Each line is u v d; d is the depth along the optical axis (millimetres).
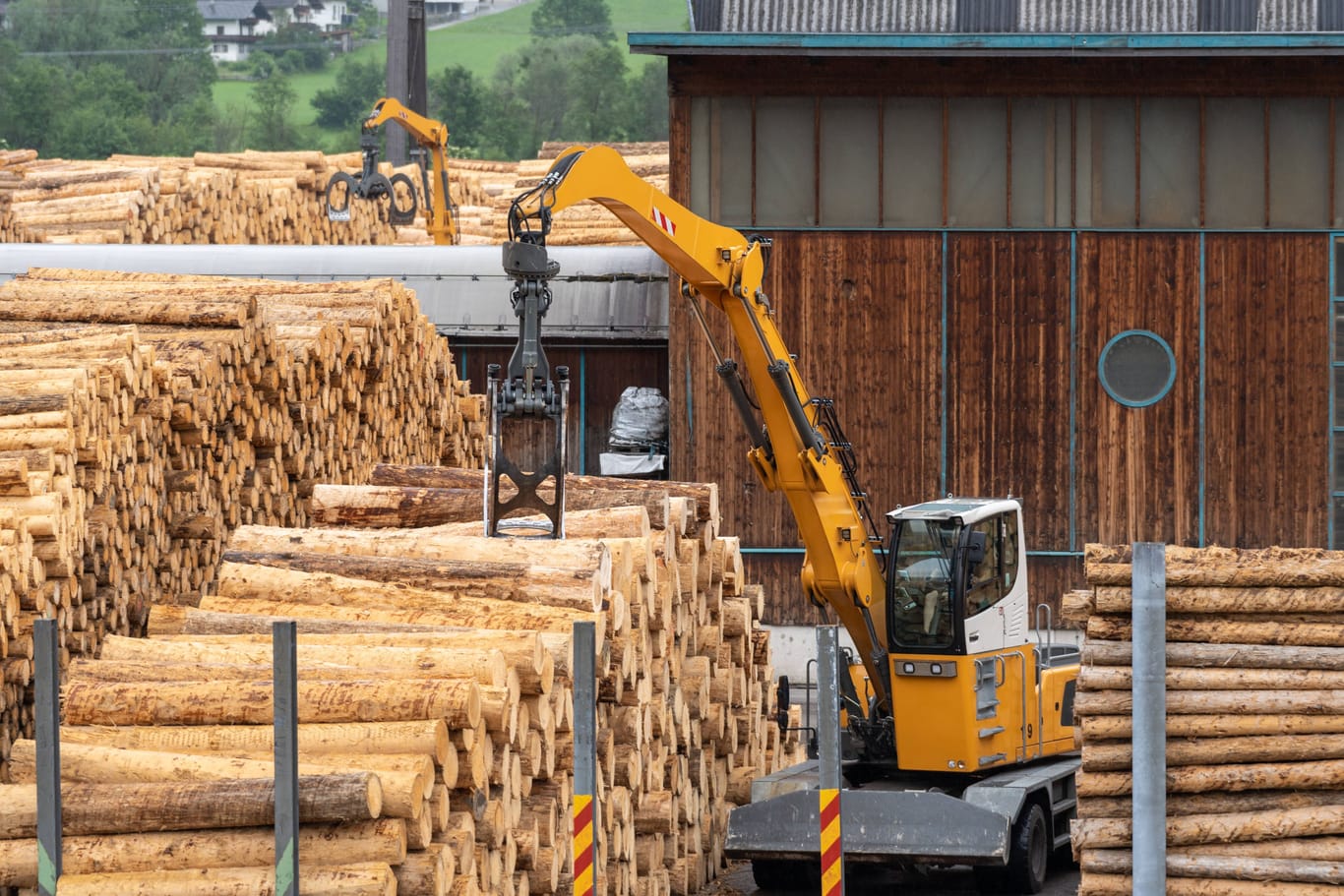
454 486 56094
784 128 88938
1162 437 88375
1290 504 88000
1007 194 88500
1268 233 87688
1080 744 40125
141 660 39938
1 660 45812
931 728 56562
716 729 58250
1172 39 85312
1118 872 39094
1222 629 38969
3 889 35312
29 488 46750
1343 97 87125
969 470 89000
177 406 55438
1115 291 88438
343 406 68125
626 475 92812
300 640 39969
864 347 89188
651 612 49000
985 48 86250
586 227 119062
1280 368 87938
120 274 68938
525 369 44688
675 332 90250
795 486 56719
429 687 36312
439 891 35312
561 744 43031
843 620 58500
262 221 135875
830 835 39469
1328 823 38031
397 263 100250
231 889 33688
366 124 112375
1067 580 88750
